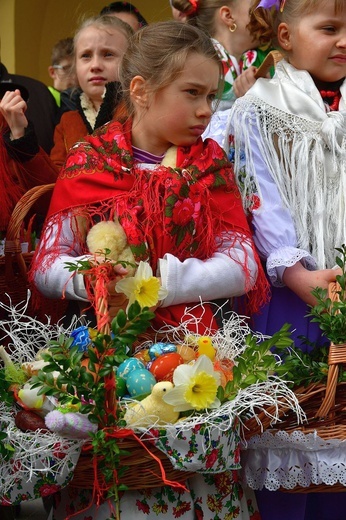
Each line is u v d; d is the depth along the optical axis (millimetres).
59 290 2943
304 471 2850
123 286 2697
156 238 2965
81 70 4379
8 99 3557
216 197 3086
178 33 3053
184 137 3066
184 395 2543
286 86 3338
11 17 7254
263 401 2674
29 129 3547
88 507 2631
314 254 3221
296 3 3336
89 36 4352
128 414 2547
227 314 3215
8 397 2635
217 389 2602
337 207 3230
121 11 4949
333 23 3299
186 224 2986
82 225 3051
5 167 3516
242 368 2654
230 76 3975
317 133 3271
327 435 2801
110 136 3098
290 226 3193
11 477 2539
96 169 3039
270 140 3275
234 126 3309
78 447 2539
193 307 2912
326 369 2824
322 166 3248
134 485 2635
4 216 3494
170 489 2713
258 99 3314
